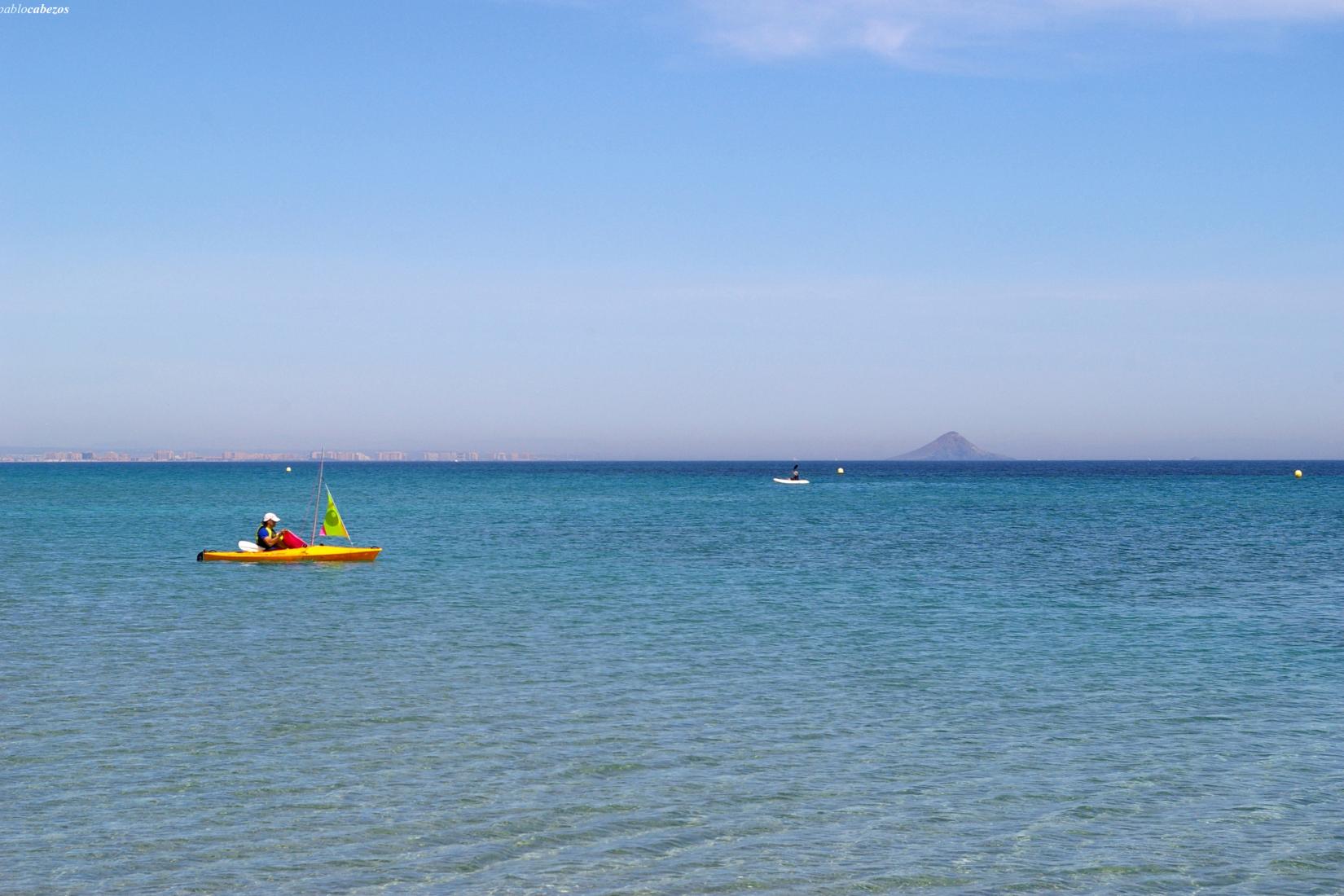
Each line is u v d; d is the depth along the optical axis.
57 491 140.12
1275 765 17.23
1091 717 20.12
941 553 53.16
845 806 15.21
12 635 28.17
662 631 29.19
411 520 81.06
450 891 12.38
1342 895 12.51
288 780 16.09
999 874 13.02
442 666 24.28
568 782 16.09
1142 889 12.66
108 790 15.59
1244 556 51.44
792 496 131.88
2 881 12.52
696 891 12.47
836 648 26.73
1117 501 115.06
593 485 185.25
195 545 56.09
